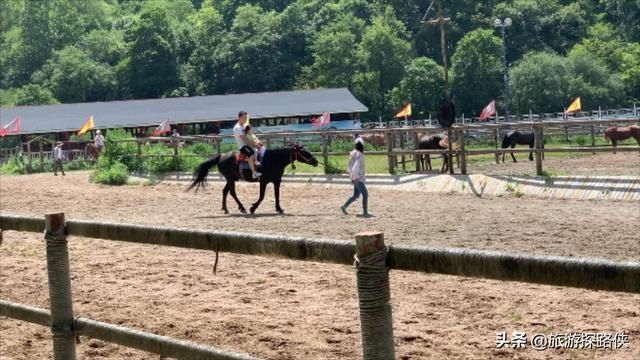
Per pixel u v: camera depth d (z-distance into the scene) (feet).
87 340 24.82
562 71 303.89
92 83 393.91
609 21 443.73
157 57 392.06
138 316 27.14
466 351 21.57
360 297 10.25
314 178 83.66
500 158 105.60
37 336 25.89
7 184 108.78
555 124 65.62
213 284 32.17
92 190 92.07
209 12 494.18
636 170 73.67
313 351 22.39
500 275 9.29
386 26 372.99
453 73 333.21
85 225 15.21
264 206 67.10
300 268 34.78
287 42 391.45
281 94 273.95
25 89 391.86
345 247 10.80
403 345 22.31
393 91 335.06
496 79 330.13
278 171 60.85
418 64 333.01
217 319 26.40
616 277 8.41
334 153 84.23
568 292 27.84
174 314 27.27
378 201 66.39
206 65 387.34
